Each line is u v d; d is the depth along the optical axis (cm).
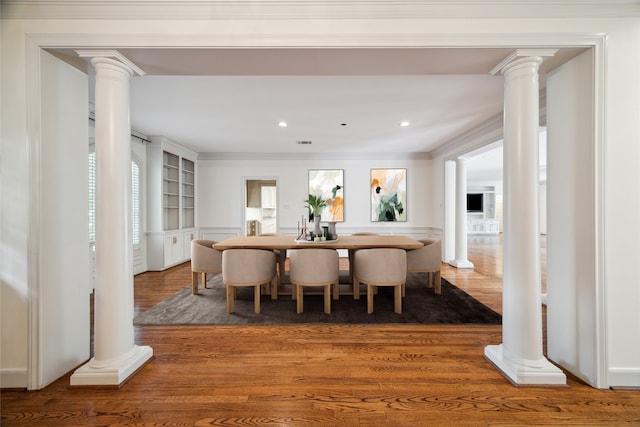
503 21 192
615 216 187
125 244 201
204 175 688
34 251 187
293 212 687
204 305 349
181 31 194
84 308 220
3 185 187
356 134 520
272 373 204
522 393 182
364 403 173
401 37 193
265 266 326
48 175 195
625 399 176
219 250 366
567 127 204
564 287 207
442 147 611
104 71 195
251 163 688
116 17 192
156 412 166
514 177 196
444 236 618
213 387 189
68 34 190
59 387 189
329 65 218
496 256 713
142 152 531
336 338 261
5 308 188
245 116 423
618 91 187
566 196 205
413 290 411
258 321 299
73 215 212
